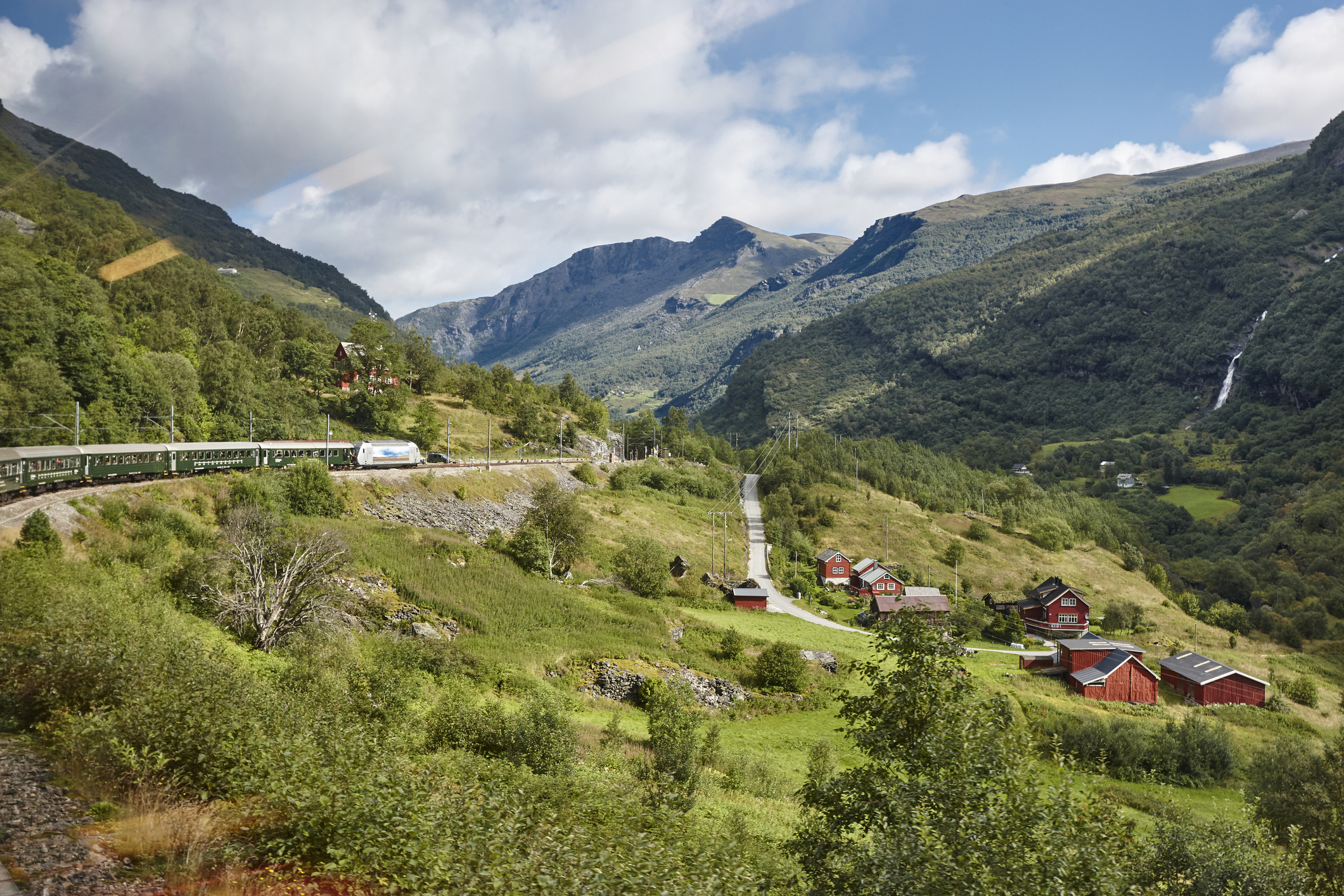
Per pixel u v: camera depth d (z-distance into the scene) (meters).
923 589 114.44
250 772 15.69
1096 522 185.38
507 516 99.69
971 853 13.26
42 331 74.69
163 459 62.28
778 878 18.58
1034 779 14.86
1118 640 111.69
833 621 97.19
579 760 34.28
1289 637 135.12
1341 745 43.66
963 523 167.12
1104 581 148.00
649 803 26.58
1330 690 101.62
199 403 98.12
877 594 114.25
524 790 19.50
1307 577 173.88
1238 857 26.34
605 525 112.25
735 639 69.12
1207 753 58.38
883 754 17.00
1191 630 129.88
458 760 26.41
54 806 13.75
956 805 14.61
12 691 19.06
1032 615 115.81
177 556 48.12
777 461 186.75
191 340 106.56
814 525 152.00
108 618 25.53
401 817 13.43
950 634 17.86
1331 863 32.44
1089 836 13.77
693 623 75.50
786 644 67.06
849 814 16.66
